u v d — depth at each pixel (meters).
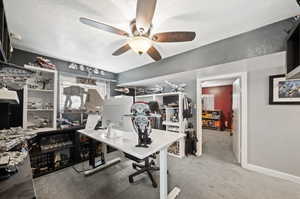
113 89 4.07
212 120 6.24
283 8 1.33
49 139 2.44
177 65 2.55
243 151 2.45
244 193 1.73
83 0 1.26
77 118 3.21
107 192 1.77
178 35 1.41
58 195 1.72
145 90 4.07
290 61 1.13
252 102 2.37
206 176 2.16
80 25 1.66
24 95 2.16
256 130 2.32
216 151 3.35
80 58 2.80
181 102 3.01
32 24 1.63
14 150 1.22
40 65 2.36
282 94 2.09
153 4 1.00
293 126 2.00
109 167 2.48
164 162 1.45
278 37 1.53
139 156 1.15
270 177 2.11
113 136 1.77
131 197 1.67
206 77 3.00
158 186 1.89
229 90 6.01
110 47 2.27
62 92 3.04
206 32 1.78
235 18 1.49
